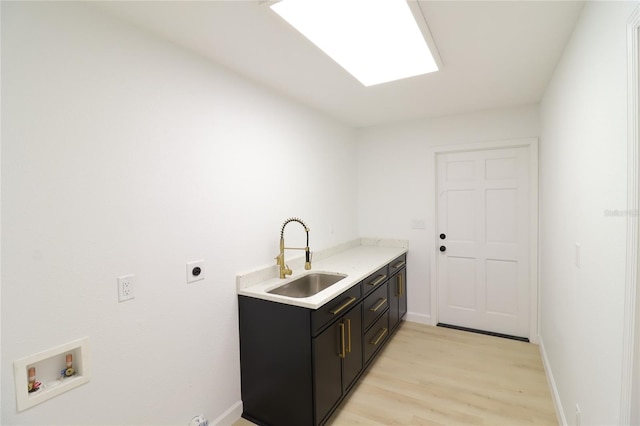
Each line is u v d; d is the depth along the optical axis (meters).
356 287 2.22
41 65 1.13
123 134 1.39
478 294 3.22
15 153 1.07
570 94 1.63
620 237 0.99
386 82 2.22
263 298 1.87
